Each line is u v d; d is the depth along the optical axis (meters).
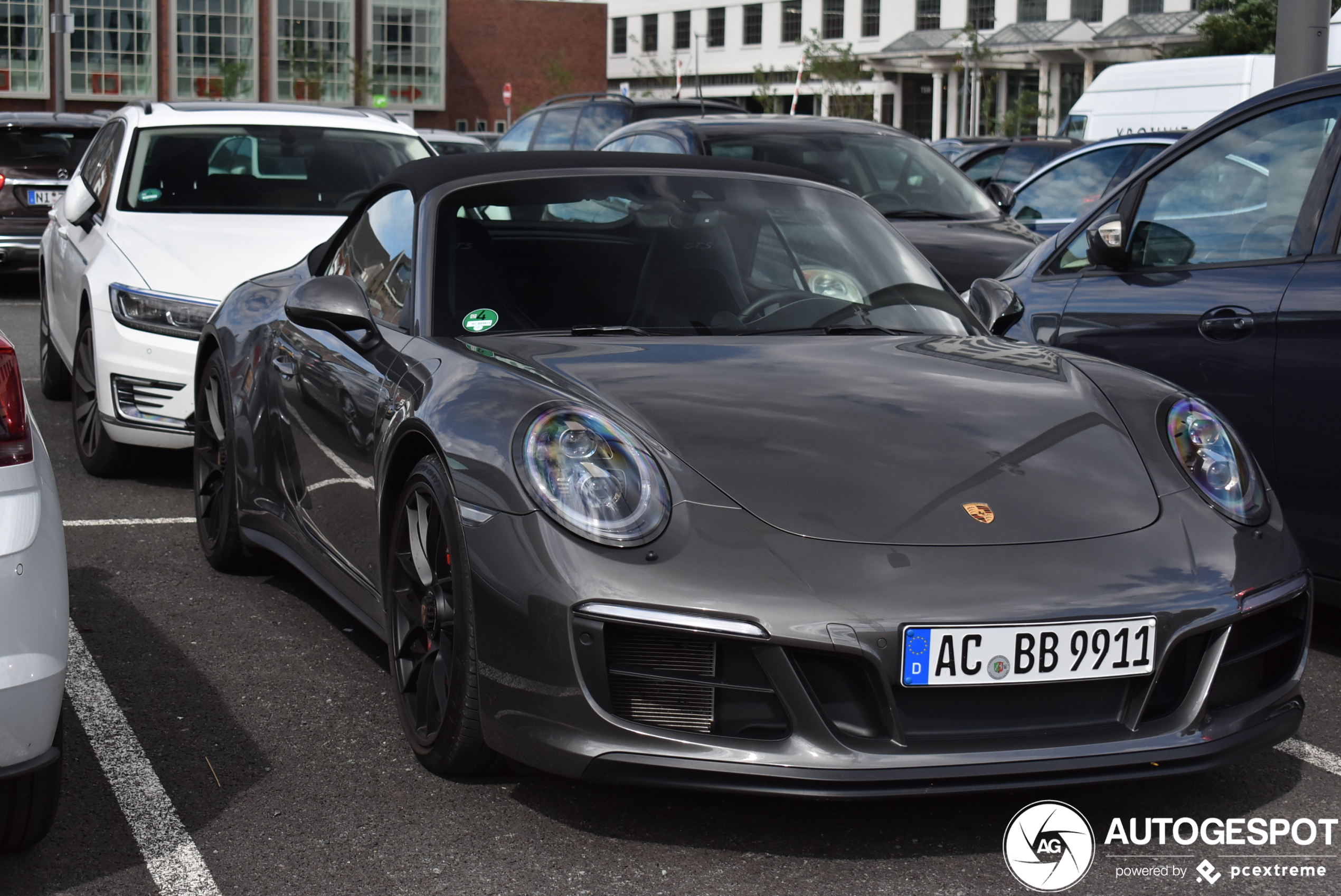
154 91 50.81
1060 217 9.02
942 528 2.54
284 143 6.79
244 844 2.61
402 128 7.22
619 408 2.76
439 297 3.35
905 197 7.55
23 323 11.10
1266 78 14.35
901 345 3.33
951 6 48.19
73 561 4.59
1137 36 41.41
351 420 3.37
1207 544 2.64
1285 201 3.96
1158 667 2.51
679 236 3.62
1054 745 2.47
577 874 2.51
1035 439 2.82
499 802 2.80
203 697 3.38
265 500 4.09
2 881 2.46
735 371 3.01
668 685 2.48
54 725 2.30
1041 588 2.47
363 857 2.57
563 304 3.38
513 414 2.70
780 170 4.09
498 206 3.61
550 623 2.48
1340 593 3.73
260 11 51.97
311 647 3.76
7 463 2.25
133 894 2.42
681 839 2.65
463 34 55.66
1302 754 3.13
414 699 3.01
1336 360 3.64
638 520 2.50
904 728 2.45
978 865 2.57
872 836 2.68
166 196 6.36
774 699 2.45
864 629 2.40
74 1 49.47
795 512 2.54
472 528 2.61
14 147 12.73
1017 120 43.78
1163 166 4.40
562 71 54.22
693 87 57.94
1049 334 4.49
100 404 5.52
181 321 5.42
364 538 3.33
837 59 47.91
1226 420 2.98
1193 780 2.97
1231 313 3.92
